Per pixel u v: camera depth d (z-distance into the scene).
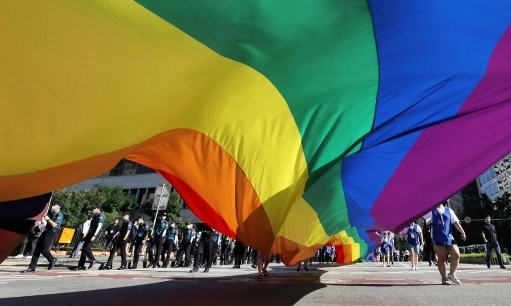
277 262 22.75
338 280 8.14
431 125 4.72
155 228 14.03
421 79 4.02
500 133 4.83
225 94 3.58
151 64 2.69
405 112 4.40
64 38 2.31
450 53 3.75
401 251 38.94
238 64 3.18
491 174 83.31
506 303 4.67
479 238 51.19
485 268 13.95
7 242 2.79
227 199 4.93
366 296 5.38
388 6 3.07
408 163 5.41
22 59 2.28
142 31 2.50
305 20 2.95
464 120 4.72
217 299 4.98
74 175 2.82
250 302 4.74
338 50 3.38
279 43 3.09
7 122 2.32
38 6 2.14
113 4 2.31
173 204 41.62
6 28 2.18
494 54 3.78
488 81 4.14
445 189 5.71
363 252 12.38
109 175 58.34
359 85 3.88
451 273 7.08
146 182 55.03
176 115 3.36
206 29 2.71
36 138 2.42
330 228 7.00
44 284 6.62
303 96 3.85
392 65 3.72
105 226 33.53
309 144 4.37
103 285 6.63
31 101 2.36
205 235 11.96
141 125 3.01
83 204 38.47
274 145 4.29
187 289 6.12
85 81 2.49
